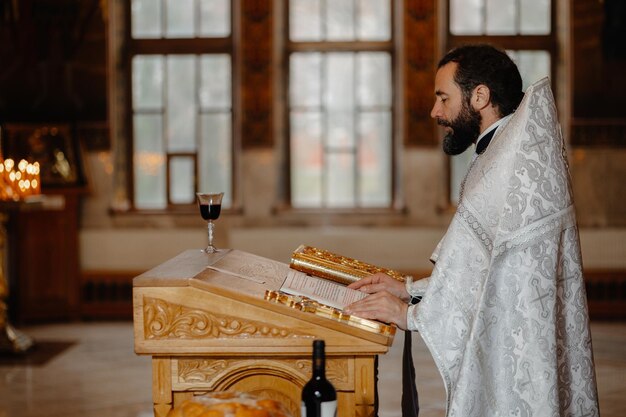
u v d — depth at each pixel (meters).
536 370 2.59
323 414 2.17
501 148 2.67
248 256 3.19
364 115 10.60
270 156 10.45
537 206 2.62
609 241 10.20
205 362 2.58
